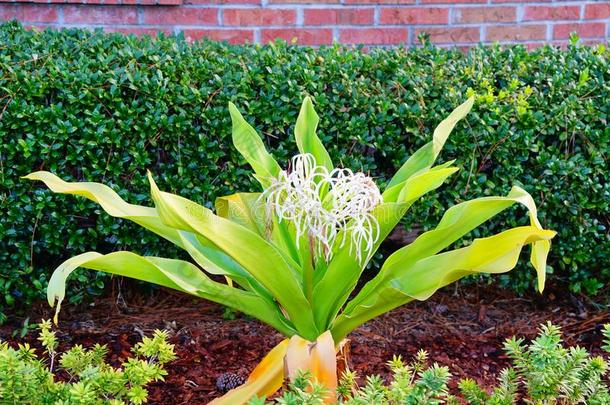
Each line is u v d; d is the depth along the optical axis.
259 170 2.02
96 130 2.68
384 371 2.54
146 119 2.69
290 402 1.33
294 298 1.84
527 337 2.83
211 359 2.64
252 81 2.83
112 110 2.74
